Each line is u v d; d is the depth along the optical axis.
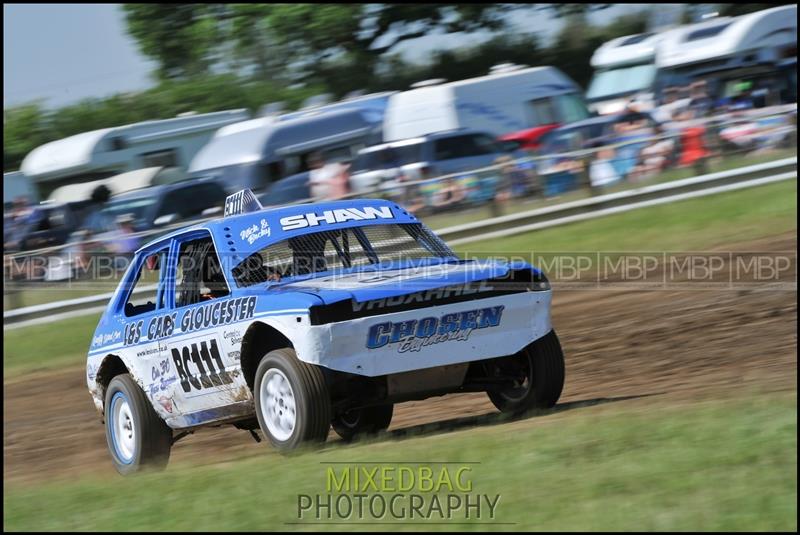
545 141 50.31
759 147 44.66
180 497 12.40
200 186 49.91
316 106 55.88
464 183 43.47
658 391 18.45
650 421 13.29
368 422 19.03
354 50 104.00
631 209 42.12
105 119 103.69
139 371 17.84
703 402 15.12
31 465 21.98
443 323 15.04
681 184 42.31
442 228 43.22
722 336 24.50
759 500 9.66
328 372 14.94
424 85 54.38
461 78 105.12
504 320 15.54
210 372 16.33
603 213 42.28
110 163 57.00
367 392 15.38
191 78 106.12
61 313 39.97
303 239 16.66
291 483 12.23
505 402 16.77
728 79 56.62
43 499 13.79
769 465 10.73
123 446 18.33
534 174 43.62
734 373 19.45
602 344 26.12
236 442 20.80
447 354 15.12
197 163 54.34
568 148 49.72
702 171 44.38
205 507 11.65
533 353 16.11
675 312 28.47
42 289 40.97
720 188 42.25
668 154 44.25
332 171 50.44
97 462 21.08
